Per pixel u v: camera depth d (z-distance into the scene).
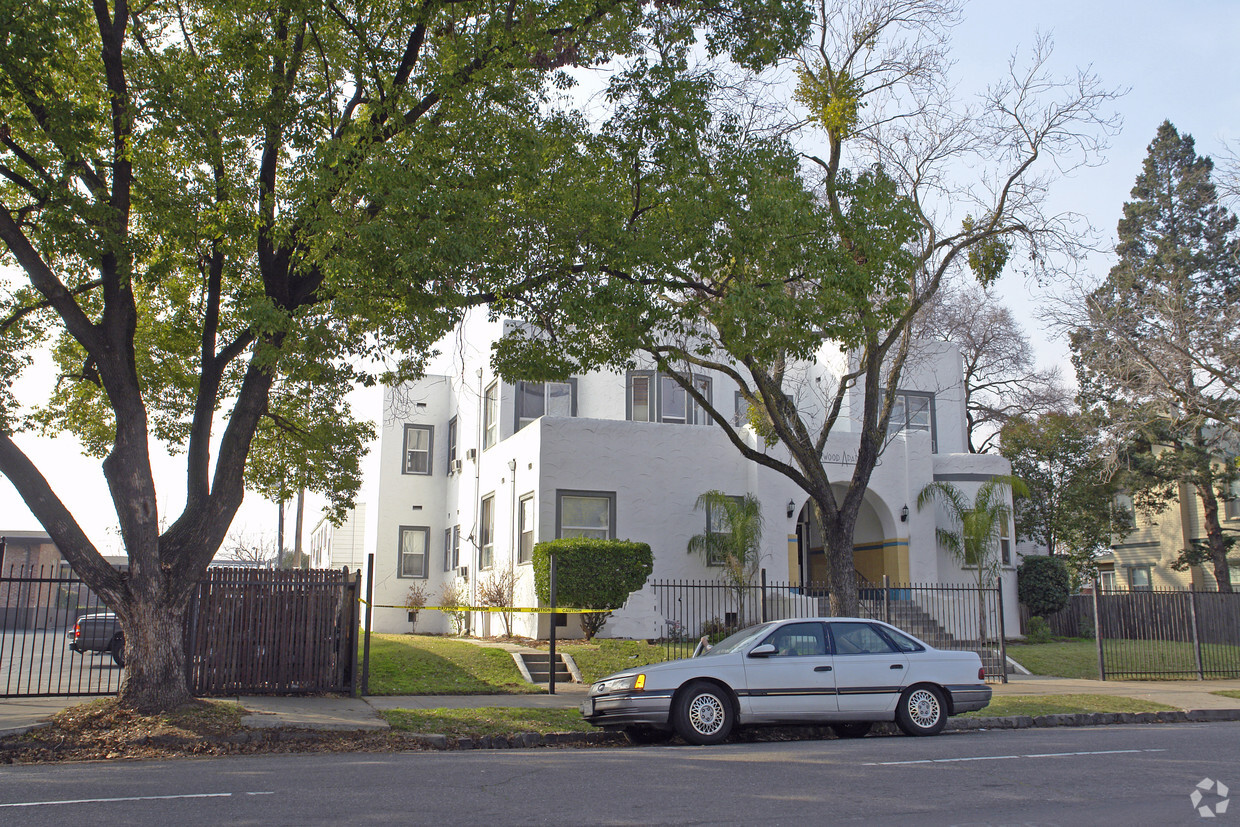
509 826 6.46
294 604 14.66
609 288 12.80
